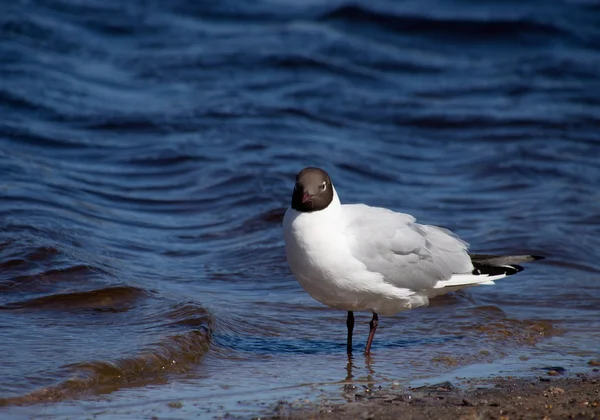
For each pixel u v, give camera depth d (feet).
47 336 32.17
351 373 31.22
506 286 42.57
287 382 29.94
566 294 41.50
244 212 52.01
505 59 95.25
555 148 69.10
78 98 72.38
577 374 31.24
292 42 93.61
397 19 101.45
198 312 34.96
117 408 26.73
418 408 27.07
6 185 50.93
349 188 58.13
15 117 66.33
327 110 76.13
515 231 49.67
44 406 26.55
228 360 32.07
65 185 53.36
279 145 65.26
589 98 83.05
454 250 34.30
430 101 80.94
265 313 37.68
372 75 87.10
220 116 71.00
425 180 61.52
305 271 31.58
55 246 40.68
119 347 31.14
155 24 96.94
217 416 26.27
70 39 87.92
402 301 33.17
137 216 50.80
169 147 62.69
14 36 84.58
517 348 34.60
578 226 51.52
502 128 74.64
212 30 97.66
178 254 45.29
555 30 101.24
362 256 31.35
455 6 107.76
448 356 33.37
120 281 38.14
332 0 108.37
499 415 26.40
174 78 81.87
